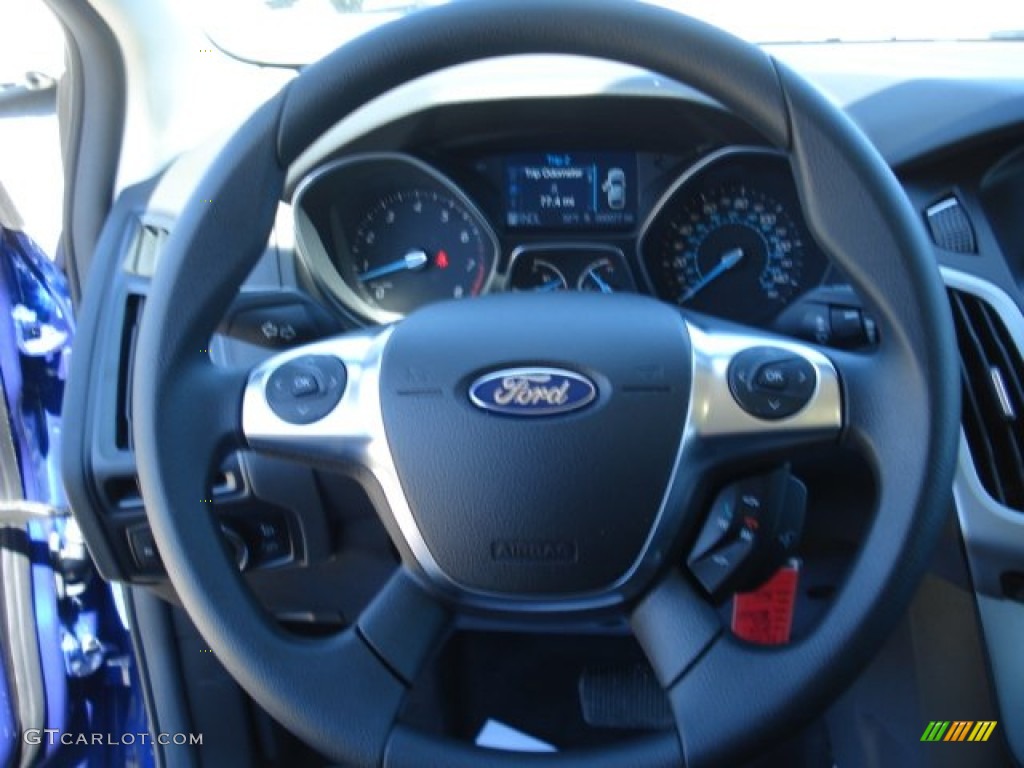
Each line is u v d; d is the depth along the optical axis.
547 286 1.34
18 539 1.45
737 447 0.86
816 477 1.13
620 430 0.83
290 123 0.86
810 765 1.56
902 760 1.41
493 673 1.55
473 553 0.82
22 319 1.48
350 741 0.79
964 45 1.35
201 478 0.86
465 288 1.34
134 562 1.16
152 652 1.46
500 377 0.85
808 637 0.79
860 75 1.27
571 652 1.51
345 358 0.90
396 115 1.23
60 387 1.59
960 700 1.28
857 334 1.14
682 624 0.82
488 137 1.29
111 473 1.11
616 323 0.89
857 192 0.82
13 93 1.69
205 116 1.32
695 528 0.87
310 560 1.22
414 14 0.86
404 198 1.31
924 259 0.82
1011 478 1.15
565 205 1.32
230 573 0.83
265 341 1.14
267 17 1.36
